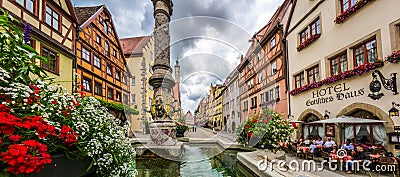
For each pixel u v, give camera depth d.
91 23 13.67
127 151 2.28
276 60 12.27
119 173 1.97
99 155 1.80
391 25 5.58
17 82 1.50
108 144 1.93
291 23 10.86
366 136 6.49
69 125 1.72
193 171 4.82
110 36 16.44
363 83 6.41
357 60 6.87
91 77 13.48
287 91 10.89
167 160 5.21
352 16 6.96
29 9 8.36
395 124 5.36
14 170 1.00
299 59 10.06
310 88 8.89
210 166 5.44
